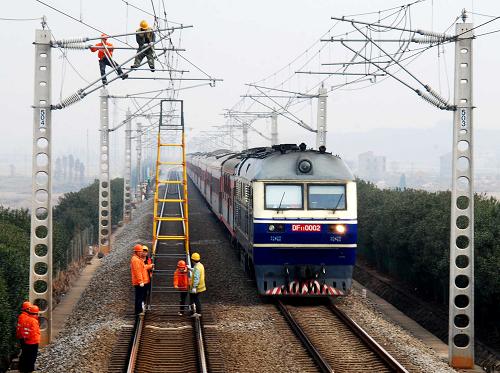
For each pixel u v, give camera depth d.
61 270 96.31
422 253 86.12
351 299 74.62
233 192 95.31
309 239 67.12
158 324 58.72
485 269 69.06
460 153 55.28
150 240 124.44
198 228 139.50
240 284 78.69
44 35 59.50
